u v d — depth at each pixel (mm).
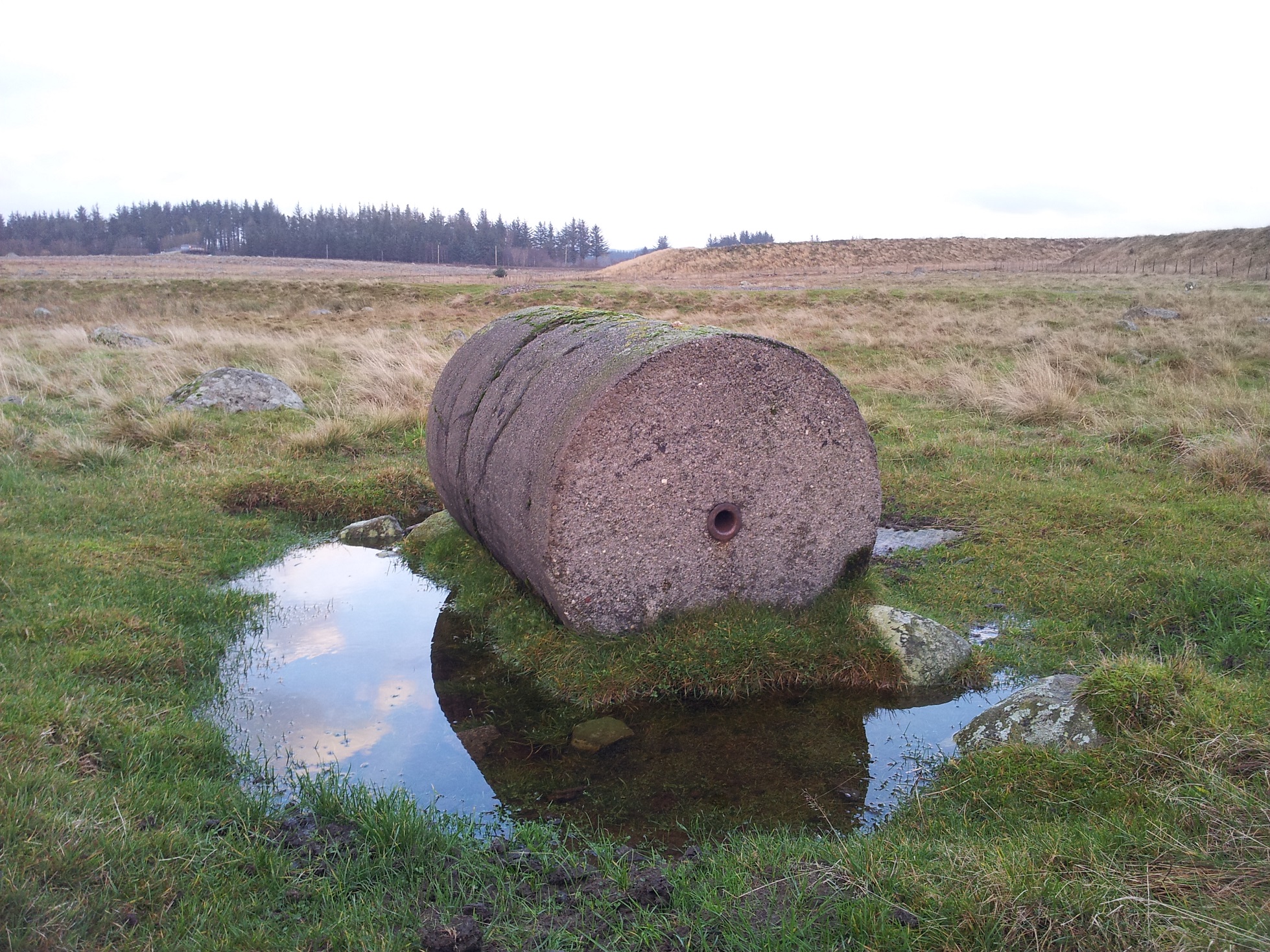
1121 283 36156
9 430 8711
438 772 3957
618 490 4629
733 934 2592
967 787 3535
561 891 2861
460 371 6445
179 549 6379
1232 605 5098
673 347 4555
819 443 5004
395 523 7477
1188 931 2350
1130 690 3615
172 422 9305
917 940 2504
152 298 28500
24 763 3223
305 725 4355
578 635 4789
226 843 3025
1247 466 7613
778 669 4695
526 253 160625
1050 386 11219
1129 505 7000
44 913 2449
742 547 4984
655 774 3941
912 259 79688
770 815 3609
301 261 119750
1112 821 2973
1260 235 53156
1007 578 5883
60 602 4949
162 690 4352
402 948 2551
